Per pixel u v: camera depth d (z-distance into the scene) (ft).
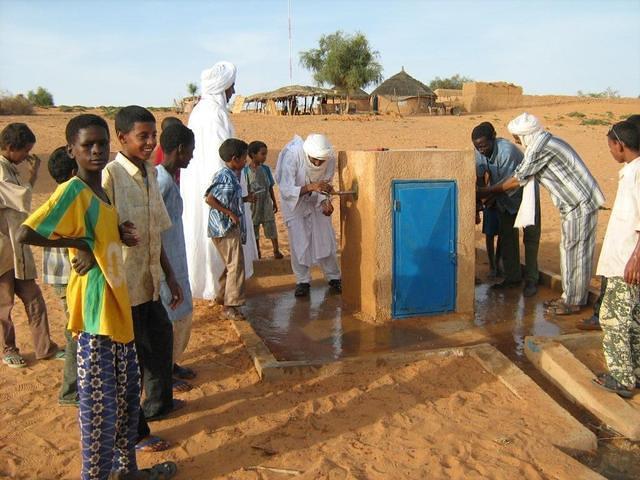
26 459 11.60
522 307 19.94
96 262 9.48
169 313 13.76
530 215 18.98
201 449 11.75
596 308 17.60
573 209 18.25
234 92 20.52
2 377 15.42
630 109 137.90
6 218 15.51
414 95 154.20
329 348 16.62
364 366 14.94
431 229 18.40
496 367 14.67
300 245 21.04
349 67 164.04
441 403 13.30
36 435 12.48
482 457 11.22
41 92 192.65
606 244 13.80
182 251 13.89
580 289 18.70
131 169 11.46
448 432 12.10
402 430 12.22
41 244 8.90
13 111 103.14
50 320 19.83
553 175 18.37
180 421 12.80
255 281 23.99
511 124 18.74
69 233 9.09
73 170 11.98
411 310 18.78
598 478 10.57
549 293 21.52
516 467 10.87
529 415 12.75
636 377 14.02
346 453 11.43
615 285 13.55
